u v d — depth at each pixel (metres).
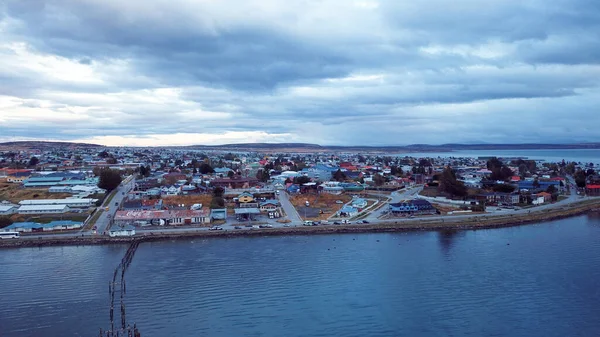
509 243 84.69
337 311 54.38
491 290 60.47
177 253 79.12
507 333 48.75
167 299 58.03
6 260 75.88
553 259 73.81
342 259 74.69
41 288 62.41
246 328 50.16
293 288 61.53
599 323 50.84
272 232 93.12
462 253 77.94
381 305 55.91
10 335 49.00
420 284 62.81
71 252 80.69
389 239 88.69
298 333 48.97
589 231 94.69
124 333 48.75
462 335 48.34
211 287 62.06
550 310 54.22
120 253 79.56
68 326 50.97
